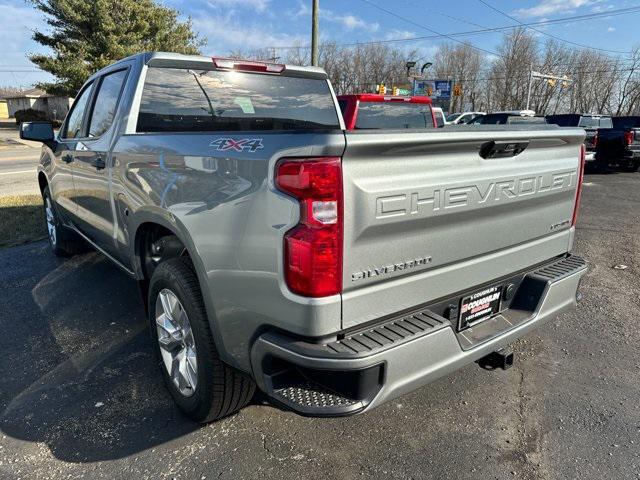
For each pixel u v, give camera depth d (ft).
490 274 7.89
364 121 27.58
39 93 203.21
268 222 5.86
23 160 61.62
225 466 7.45
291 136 5.82
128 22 93.35
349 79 215.51
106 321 12.37
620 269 17.48
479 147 6.98
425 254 6.70
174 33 100.07
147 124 10.06
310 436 8.15
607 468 7.48
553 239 9.26
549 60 216.33
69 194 13.91
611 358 10.89
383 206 5.94
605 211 28.78
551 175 8.59
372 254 6.05
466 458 7.68
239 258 6.31
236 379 7.54
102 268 16.39
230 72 11.13
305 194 5.52
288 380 6.32
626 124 57.88
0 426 8.32
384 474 7.31
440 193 6.57
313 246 5.55
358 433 8.25
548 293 8.48
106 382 9.68
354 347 5.80
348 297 5.91
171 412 8.75
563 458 7.70
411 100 29.25
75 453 7.70
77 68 89.04
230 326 6.70
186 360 8.20
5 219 23.53
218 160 6.63
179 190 7.46
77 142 12.59
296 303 5.72
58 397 9.16
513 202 7.86
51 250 18.70
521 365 10.55
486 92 225.76
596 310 13.60
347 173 5.61
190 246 7.20
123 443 7.94
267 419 8.59
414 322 6.55
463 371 10.28
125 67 10.78
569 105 223.92
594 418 8.71
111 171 10.10
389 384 6.02
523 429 8.40
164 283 8.15
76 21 90.53
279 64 11.75
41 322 12.33
